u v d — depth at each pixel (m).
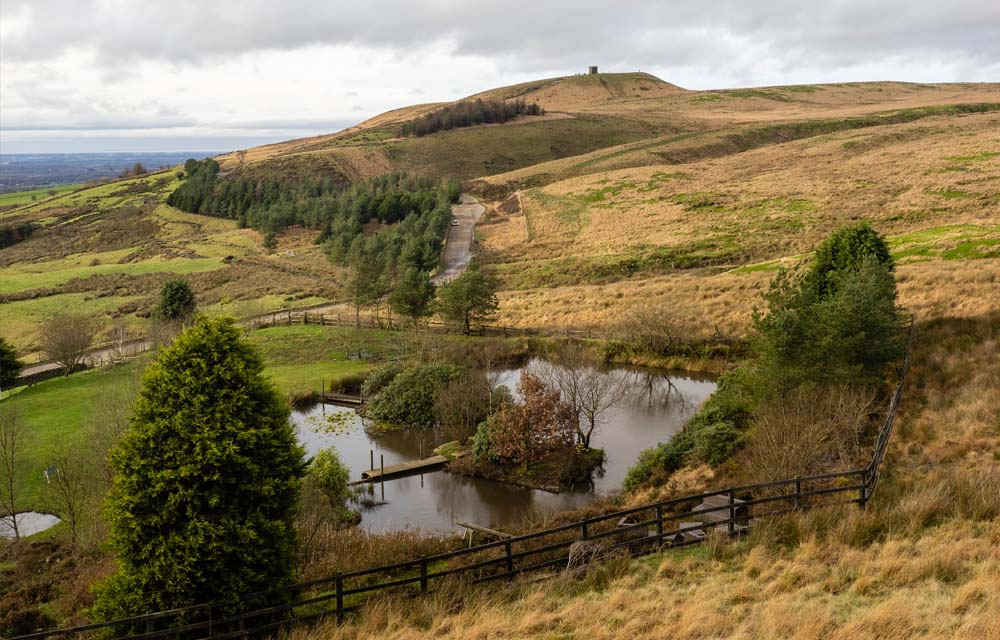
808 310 28.53
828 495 17.56
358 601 15.23
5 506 26.34
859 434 23.30
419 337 52.81
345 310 70.75
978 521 13.98
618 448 34.16
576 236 91.38
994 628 9.45
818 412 23.38
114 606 14.05
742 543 14.47
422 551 20.06
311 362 51.69
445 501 29.67
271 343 56.91
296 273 94.31
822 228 73.12
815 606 11.10
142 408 14.77
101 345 61.88
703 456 27.31
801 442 20.83
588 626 11.72
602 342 50.31
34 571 21.83
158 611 13.72
